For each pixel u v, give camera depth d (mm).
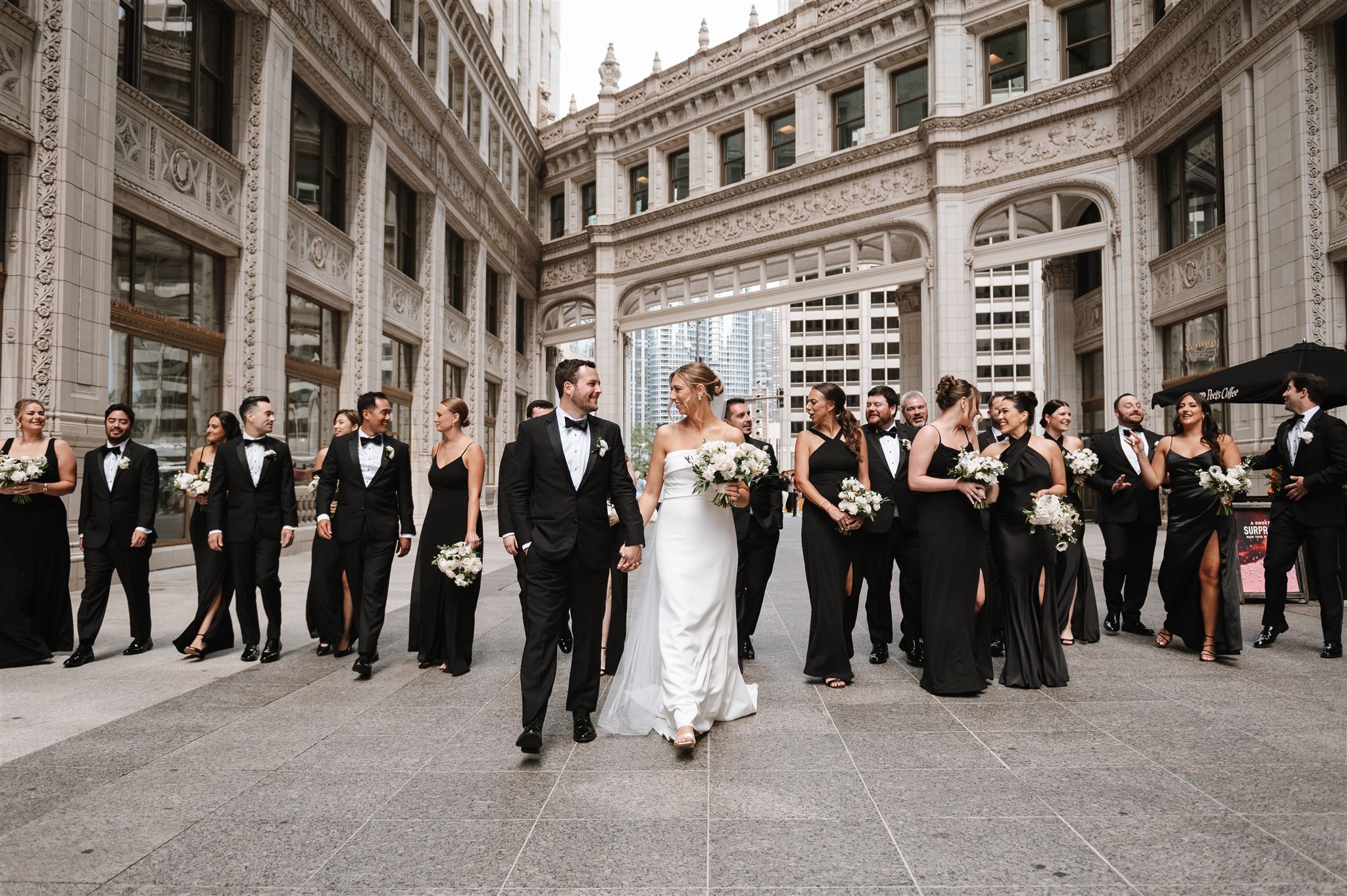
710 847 2805
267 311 13836
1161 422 18344
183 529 12320
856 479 5328
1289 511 6219
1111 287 19453
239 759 3799
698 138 28578
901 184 23156
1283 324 13797
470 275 26234
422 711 4664
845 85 25047
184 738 4117
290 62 14539
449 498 5824
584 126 32844
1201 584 5914
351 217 17797
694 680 4090
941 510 4988
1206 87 15969
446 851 2787
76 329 9633
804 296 25578
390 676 5590
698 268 28328
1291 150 13531
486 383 29016
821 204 24906
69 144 9492
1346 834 2854
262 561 6059
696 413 4500
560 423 4176
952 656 4922
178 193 11812
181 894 2490
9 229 9055
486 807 3188
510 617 8258
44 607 6043
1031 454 5246
